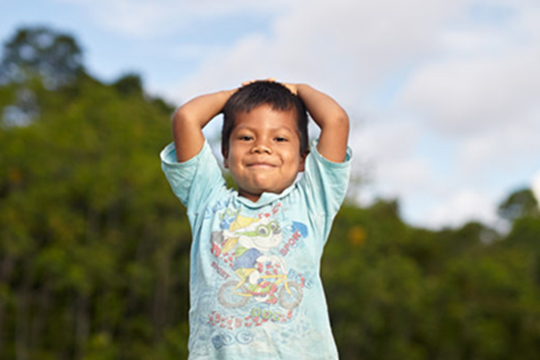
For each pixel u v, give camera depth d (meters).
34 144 20.42
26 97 23.92
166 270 21.53
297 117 2.76
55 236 20.14
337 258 21.28
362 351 23.83
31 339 21.00
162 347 20.34
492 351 26.14
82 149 21.42
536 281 34.41
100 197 20.31
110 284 21.25
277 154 2.64
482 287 28.58
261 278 2.46
